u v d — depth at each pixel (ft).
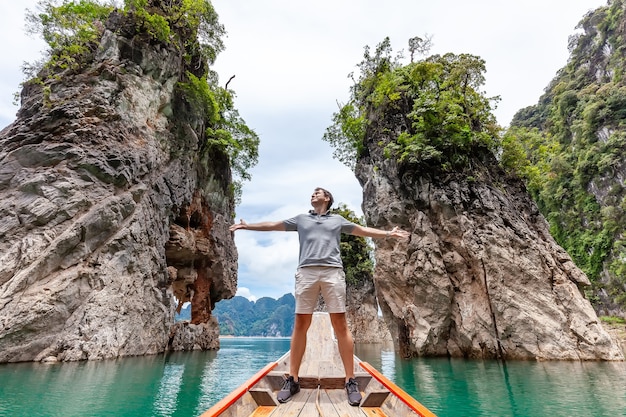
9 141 56.08
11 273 45.29
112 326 52.34
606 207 154.92
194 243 83.51
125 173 59.77
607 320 129.39
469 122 75.46
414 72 81.35
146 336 59.62
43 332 45.44
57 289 47.24
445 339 62.90
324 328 21.34
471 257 62.03
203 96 84.79
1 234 46.88
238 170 107.24
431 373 39.88
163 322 64.49
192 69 89.71
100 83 64.08
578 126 181.88
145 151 65.67
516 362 51.39
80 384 28.53
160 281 67.77
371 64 90.99
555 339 54.13
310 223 11.19
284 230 11.60
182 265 86.17
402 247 71.56
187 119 80.53
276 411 8.76
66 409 20.22
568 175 180.24
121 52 69.82
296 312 10.53
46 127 57.67
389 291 73.15
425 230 67.92
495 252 60.18
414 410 7.09
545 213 188.85
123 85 65.92
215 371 41.73
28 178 51.70
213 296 99.96
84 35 68.49
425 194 70.08
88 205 54.03
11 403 21.33
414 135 73.67
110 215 55.36
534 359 53.88
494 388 29.60
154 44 73.51
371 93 87.97
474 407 22.44
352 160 97.09
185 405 22.18
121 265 56.59
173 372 38.73
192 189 82.02
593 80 205.67
